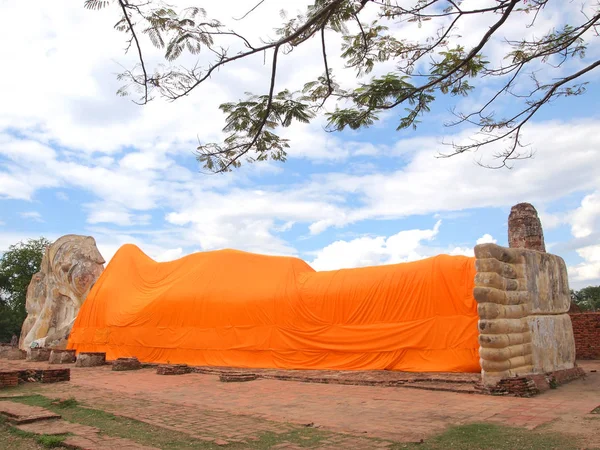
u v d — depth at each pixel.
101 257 28.52
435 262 16.16
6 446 7.72
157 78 5.70
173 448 7.40
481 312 12.25
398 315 16.45
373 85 6.30
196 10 5.41
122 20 5.45
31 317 29.08
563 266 15.30
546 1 5.61
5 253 45.91
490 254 12.53
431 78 6.45
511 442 7.32
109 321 23.33
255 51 5.51
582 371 14.45
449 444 7.35
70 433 8.21
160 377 17.00
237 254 22.20
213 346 20.09
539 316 13.59
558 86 6.06
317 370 17.23
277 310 19.09
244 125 6.59
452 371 14.68
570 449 6.85
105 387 14.41
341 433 8.12
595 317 19.58
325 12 5.20
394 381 13.49
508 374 11.90
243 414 9.85
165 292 22.16
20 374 15.26
